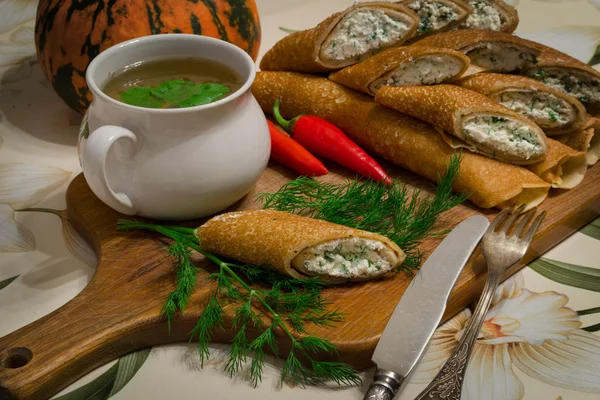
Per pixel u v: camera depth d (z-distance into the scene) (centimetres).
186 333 99
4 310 104
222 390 92
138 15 128
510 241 107
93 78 106
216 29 135
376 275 100
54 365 88
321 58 135
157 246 108
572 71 130
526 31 175
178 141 102
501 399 90
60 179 131
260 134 111
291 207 115
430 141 123
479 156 120
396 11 132
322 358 94
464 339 92
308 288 100
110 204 107
